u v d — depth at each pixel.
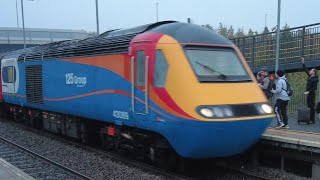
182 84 8.41
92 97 11.37
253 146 9.97
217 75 8.78
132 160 10.83
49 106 14.21
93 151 12.25
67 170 9.90
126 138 10.58
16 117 19.36
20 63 16.86
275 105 11.95
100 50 10.95
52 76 13.84
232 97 8.57
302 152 9.52
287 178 9.32
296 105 18.36
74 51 12.29
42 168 10.32
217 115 8.14
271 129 11.59
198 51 8.94
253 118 8.53
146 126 9.23
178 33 9.03
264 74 13.39
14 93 17.78
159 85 8.82
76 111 12.36
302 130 11.86
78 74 12.08
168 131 8.62
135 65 9.55
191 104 8.20
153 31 9.41
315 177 9.26
